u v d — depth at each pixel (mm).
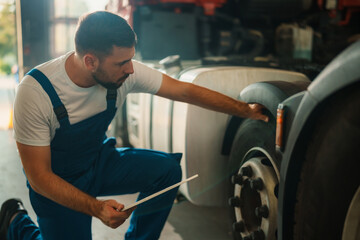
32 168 1310
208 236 2119
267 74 1946
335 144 1057
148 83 1572
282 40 2854
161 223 1707
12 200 1892
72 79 1339
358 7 2943
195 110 1900
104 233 2129
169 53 3004
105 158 1598
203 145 1920
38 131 1315
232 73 1898
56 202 1439
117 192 1685
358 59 912
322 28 3029
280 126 1259
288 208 1206
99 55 1219
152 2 2918
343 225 1091
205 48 3016
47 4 4488
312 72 2090
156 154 1691
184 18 2988
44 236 1521
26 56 4551
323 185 1109
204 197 1958
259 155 1560
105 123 1486
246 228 1605
